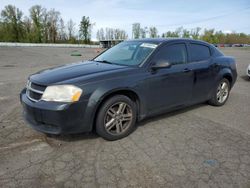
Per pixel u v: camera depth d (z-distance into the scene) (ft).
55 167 9.63
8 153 10.62
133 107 12.42
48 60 60.95
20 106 17.39
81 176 9.07
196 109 17.17
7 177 8.95
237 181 8.84
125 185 8.58
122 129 12.23
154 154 10.69
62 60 61.36
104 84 11.06
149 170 9.47
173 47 14.39
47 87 10.64
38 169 9.48
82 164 9.86
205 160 10.23
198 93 15.85
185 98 14.99
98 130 11.51
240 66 49.16
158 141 11.96
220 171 9.45
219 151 11.02
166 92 13.66
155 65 12.86
